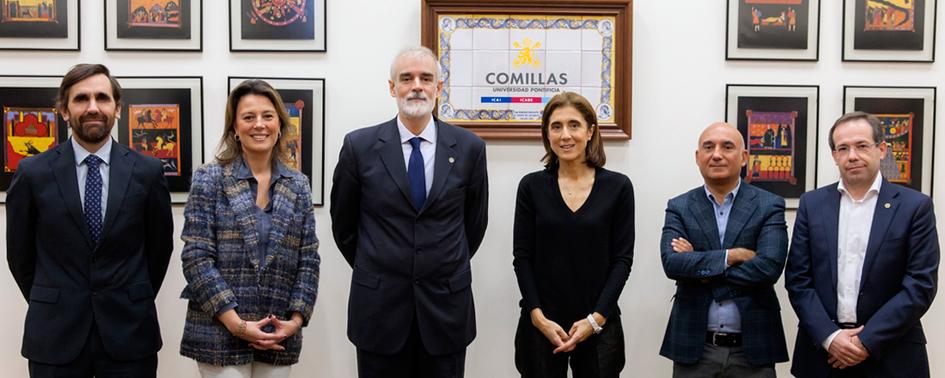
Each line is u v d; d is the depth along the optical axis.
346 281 2.69
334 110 2.66
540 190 2.30
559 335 2.20
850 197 2.19
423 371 2.11
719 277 2.19
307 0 2.63
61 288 1.99
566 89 2.68
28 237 2.03
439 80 2.20
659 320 2.74
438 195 2.05
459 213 2.13
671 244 2.25
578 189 2.31
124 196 2.04
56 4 2.61
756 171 2.71
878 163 2.14
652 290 2.73
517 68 2.67
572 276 2.22
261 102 2.01
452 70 2.66
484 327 2.72
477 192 2.17
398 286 2.04
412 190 2.09
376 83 2.67
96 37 2.63
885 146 2.18
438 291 2.05
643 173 2.71
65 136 2.62
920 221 2.09
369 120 2.67
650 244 2.72
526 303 2.27
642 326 2.74
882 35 2.71
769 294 2.21
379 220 2.07
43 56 2.62
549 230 2.24
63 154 2.05
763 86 2.70
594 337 2.24
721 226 2.28
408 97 2.07
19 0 2.60
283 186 2.05
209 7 2.64
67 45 2.61
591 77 2.68
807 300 2.16
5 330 2.65
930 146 2.73
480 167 2.18
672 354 2.25
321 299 2.69
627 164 2.71
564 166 2.34
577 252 2.22
